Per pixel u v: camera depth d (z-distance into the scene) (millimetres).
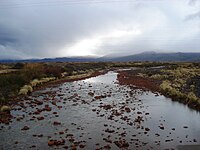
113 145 16250
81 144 16344
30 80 49156
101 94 37500
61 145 16188
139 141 17062
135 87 45531
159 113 25016
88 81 57750
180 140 17328
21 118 22734
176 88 39375
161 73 70938
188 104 29234
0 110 25438
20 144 16344
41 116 23625
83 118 22984
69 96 35469
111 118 22828
